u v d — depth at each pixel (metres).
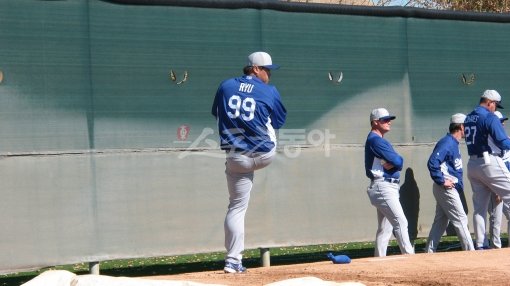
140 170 25.19
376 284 17.11
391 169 25.66
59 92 24.16
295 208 27.22
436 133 29.83
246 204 20.67
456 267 19.58
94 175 24.58
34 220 23.80
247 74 20.61
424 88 29.64
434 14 29.78
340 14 28.06
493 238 28.66
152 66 25.38
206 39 26.11
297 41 27.36
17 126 23.64
